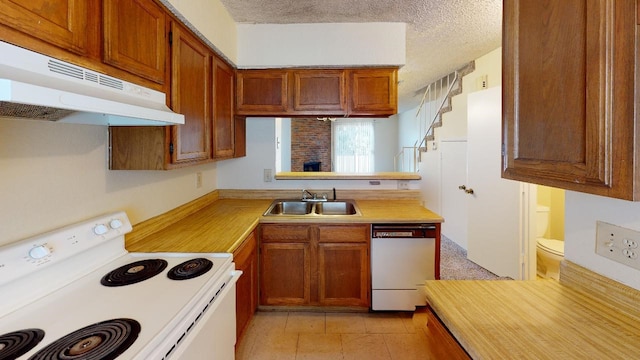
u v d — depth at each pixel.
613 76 0.64
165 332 0.89
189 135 1.79
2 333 0.87
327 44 2.61
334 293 2.44
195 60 1.88
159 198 2.00
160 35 1.48
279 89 2.65
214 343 1.23
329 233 2.40
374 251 2.40
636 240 0.89
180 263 1.41
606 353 0.75
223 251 1.57
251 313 2.18
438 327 1.01
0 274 0.95
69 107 0.77
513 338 0.81
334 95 2.64
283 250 2.41
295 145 8.59
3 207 1.04
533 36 0.87
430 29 2.70
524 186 2.79
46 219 1.19
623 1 0.62
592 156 0.69
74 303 1.04
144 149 1.54
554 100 0.80
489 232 3.17
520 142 0.94
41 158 1.17
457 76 3.91
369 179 3.06
